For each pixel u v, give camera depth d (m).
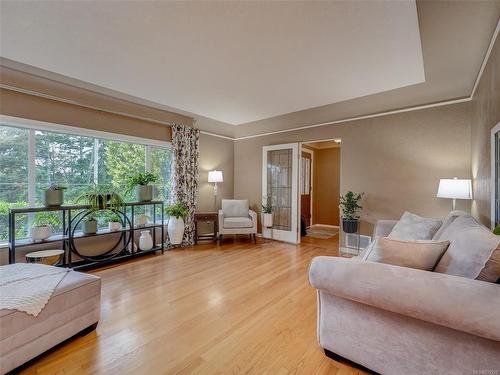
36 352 1.52
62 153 3.33
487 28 1.96
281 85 3.14
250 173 5.57
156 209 4.40
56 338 1.63
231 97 3.57
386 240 1.56
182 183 4.53
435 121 3.43
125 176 3.98
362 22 1.93
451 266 1.37
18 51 2.37
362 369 1.50
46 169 3.18
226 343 1.75
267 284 2.80
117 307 2.25
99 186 3.54
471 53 2.32
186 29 2.04
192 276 3.03
